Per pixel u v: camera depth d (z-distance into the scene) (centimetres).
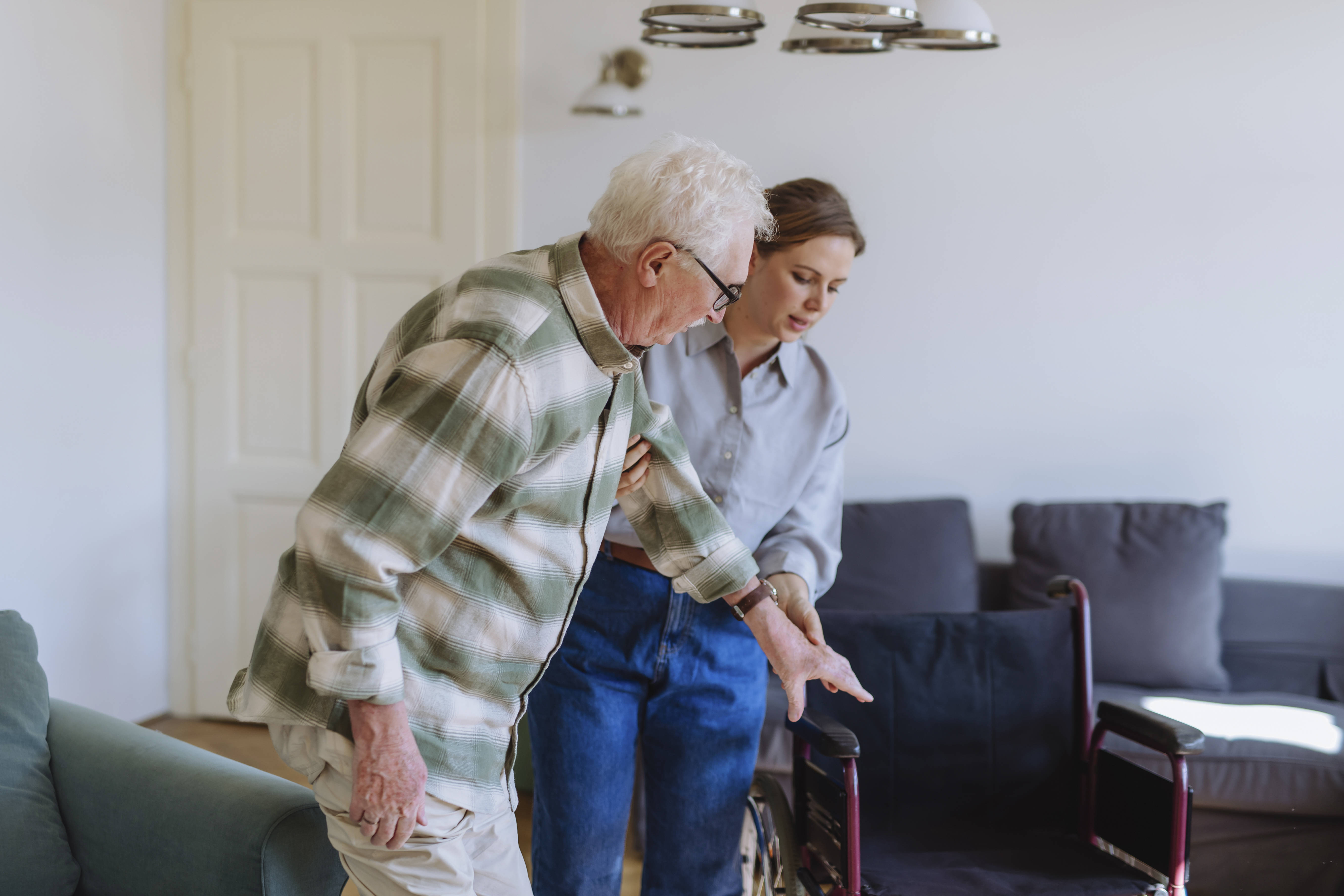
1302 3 305
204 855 139
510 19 330
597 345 116
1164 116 314
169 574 354
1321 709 268
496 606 120
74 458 312
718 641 162
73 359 310
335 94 338
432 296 118
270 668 117
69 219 306
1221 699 273
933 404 331
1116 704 197
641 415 137
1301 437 315
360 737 110
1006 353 326
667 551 148
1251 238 313
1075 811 206
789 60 326
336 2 335
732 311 163
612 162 334
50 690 307
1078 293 322
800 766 194
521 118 335
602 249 118
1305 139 308
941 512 307
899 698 206
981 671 208
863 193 328
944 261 327
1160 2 311
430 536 108
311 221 342
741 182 118
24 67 288
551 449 115
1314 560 316
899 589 295
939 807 205
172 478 353
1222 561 293
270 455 348
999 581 314
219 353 347
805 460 169
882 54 323
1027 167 321
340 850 123
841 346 333
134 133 331
